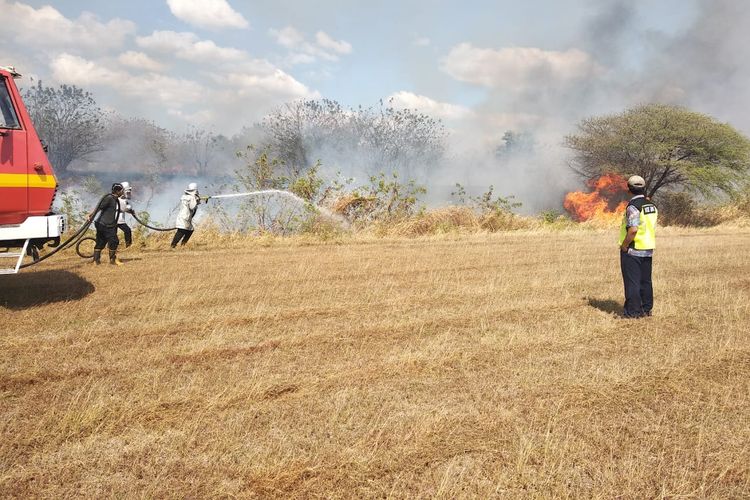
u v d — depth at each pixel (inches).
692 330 264.8
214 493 126.6
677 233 829.8
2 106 262.8
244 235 592.4
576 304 315.3
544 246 592.7
